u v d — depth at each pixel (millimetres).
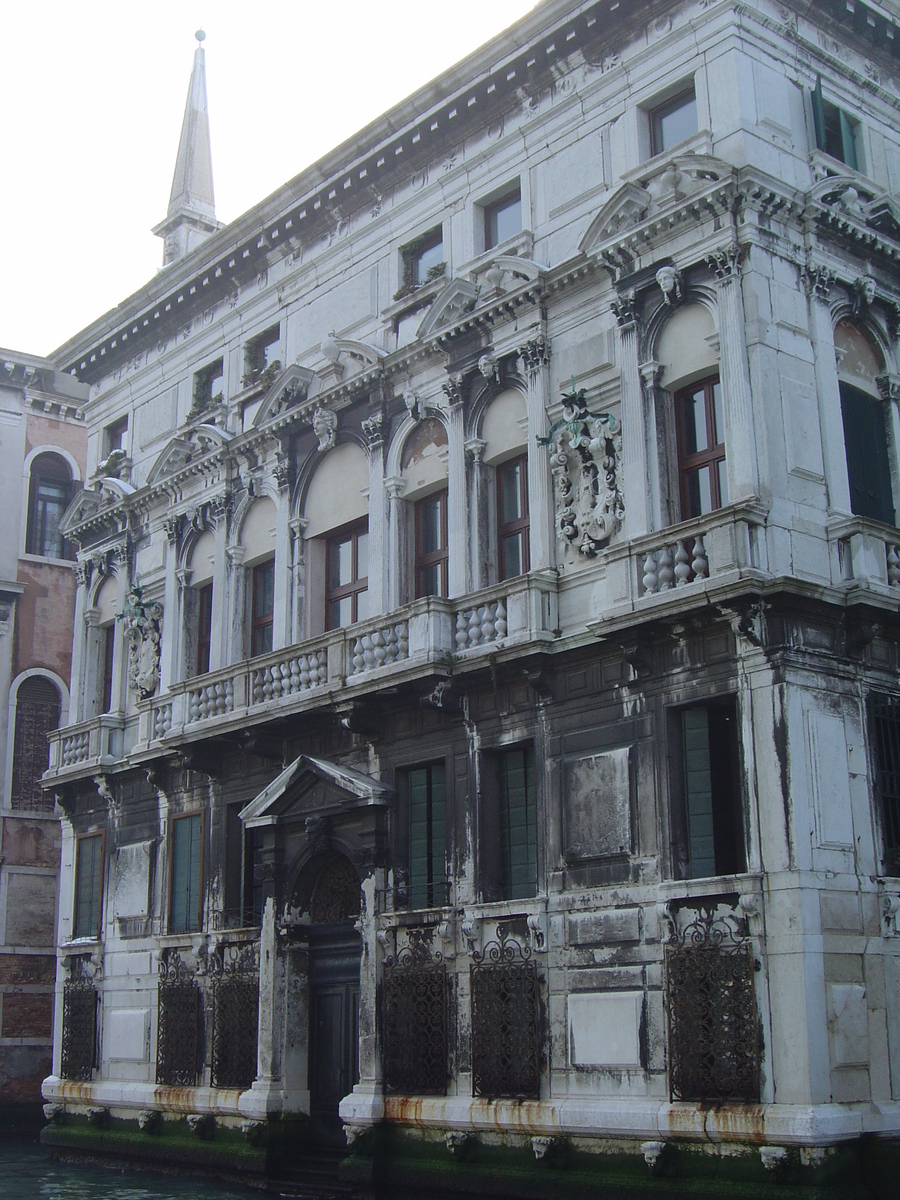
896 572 17453
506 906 18812
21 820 33500
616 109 20312
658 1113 16188
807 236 18438
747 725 16453
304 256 26078
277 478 25078
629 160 19984
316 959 22531
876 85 21031
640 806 17500
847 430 18703
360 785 20875
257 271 27250
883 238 19266
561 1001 17938
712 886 16266
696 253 18188
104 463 30781
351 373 23875
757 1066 15430
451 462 21438
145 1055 25516
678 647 17406
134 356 30859
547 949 18219
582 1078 17438
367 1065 20250
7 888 32875
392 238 24031
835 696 16781
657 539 17438
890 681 17625
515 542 20703
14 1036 32281
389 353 22953
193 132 34031
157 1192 20828
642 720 17688
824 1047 15242
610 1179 16562
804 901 15562
